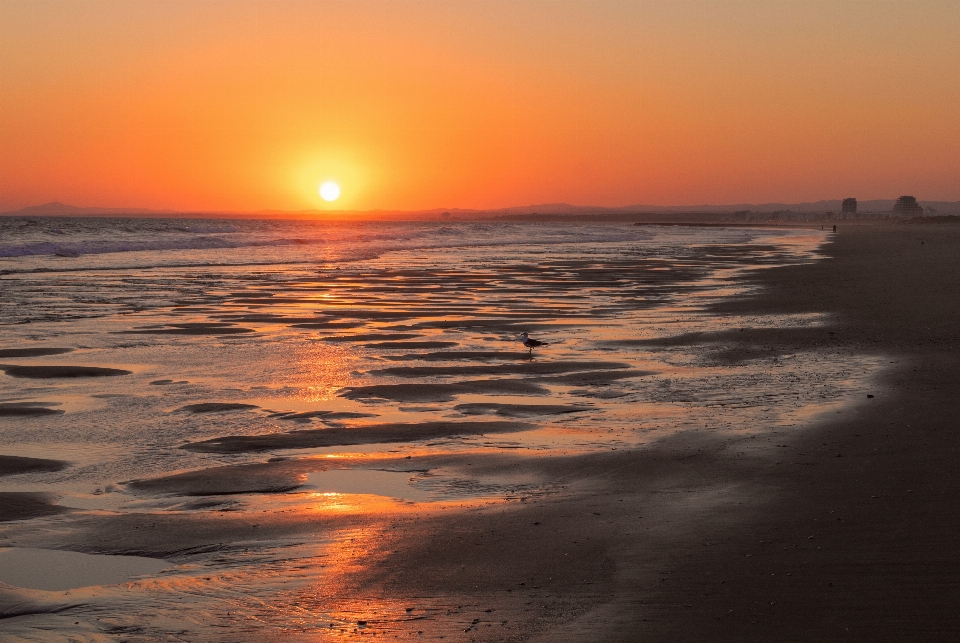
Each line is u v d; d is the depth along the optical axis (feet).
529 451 31.37
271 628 17.13
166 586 19.39
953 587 18.21
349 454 31.27
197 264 143.43
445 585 19.03
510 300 89.45
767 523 22.56
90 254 161.99
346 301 87.97
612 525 22.82
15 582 19.70
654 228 570.46
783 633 16.38
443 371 48.34
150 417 37.14
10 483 27.68
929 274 114.52
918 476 26.37
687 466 28.66
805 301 83.76
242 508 25.20
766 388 42.22
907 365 46.73
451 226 469.57
